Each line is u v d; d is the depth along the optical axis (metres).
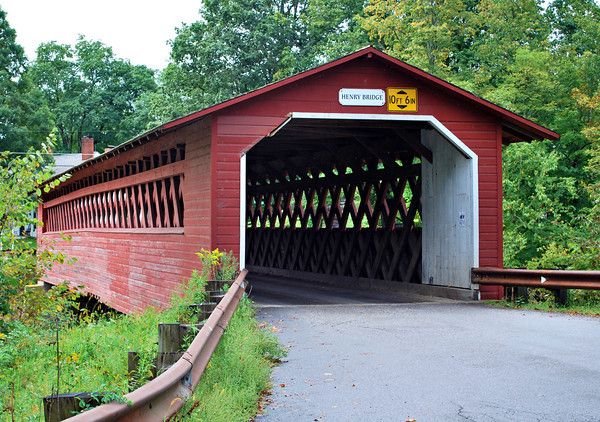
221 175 13.55
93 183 25.64
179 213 16.25
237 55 41.22
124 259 20.59
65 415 3.15
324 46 38.66
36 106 54.00
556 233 24.20
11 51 53.97
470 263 14.65
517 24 31.27
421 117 14.51
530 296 13.87
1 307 10.95
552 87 27.75
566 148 27.84
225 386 5.74
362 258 18.64
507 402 5.96
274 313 12.41
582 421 5.37
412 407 5.81
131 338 9.48
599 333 9.90
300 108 13.95
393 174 17.38
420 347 8.75
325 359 8.00
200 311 7.49
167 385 3.96
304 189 22.55
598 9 34.72
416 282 16.91
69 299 13.09
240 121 13.67
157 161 18.20
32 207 11.24
